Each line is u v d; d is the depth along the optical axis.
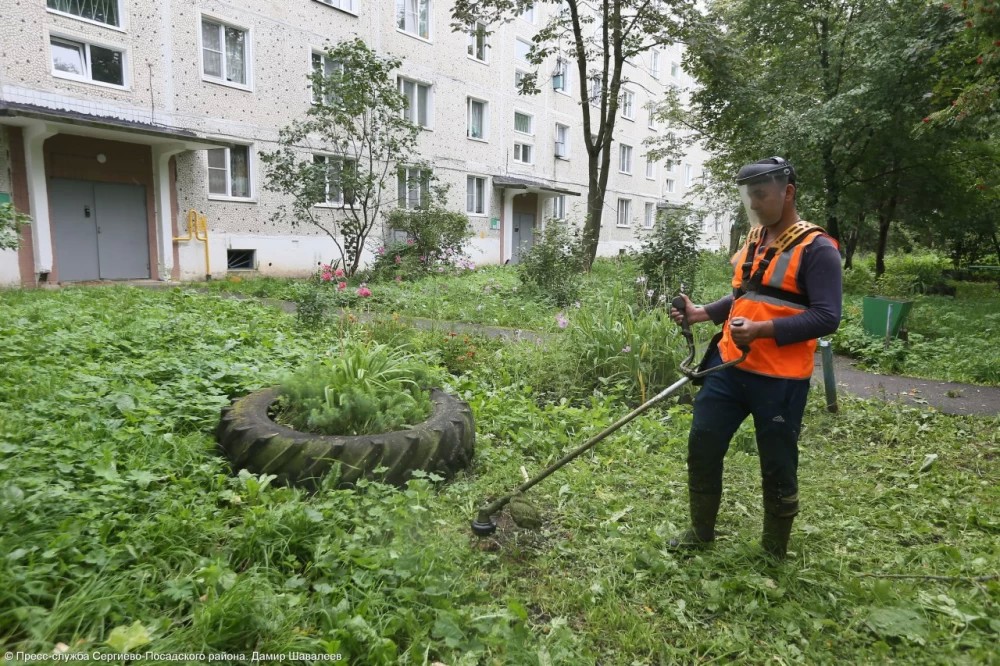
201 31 14.99
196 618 2.08
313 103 15.97
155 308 8.02
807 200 17.69
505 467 3.90
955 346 8.72
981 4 7.98
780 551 2.93
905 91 14.71
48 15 12.26
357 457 3.31
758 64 19.09
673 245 10.54
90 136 13.26
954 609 2.52
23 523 2.48
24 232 12.40
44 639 1.94
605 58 17.50
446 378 5.77
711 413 2.86
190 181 15.12
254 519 2.71
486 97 23.42
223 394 4.72
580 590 2.65
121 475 3.06
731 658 2.32
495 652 2.22
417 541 2.84
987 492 3.84
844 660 2.29
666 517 3.39
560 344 6.44
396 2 19.70
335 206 18.33
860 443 4.87
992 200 18.62
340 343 6.24
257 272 16.48
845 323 9.76
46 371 4.61
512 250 25.97
